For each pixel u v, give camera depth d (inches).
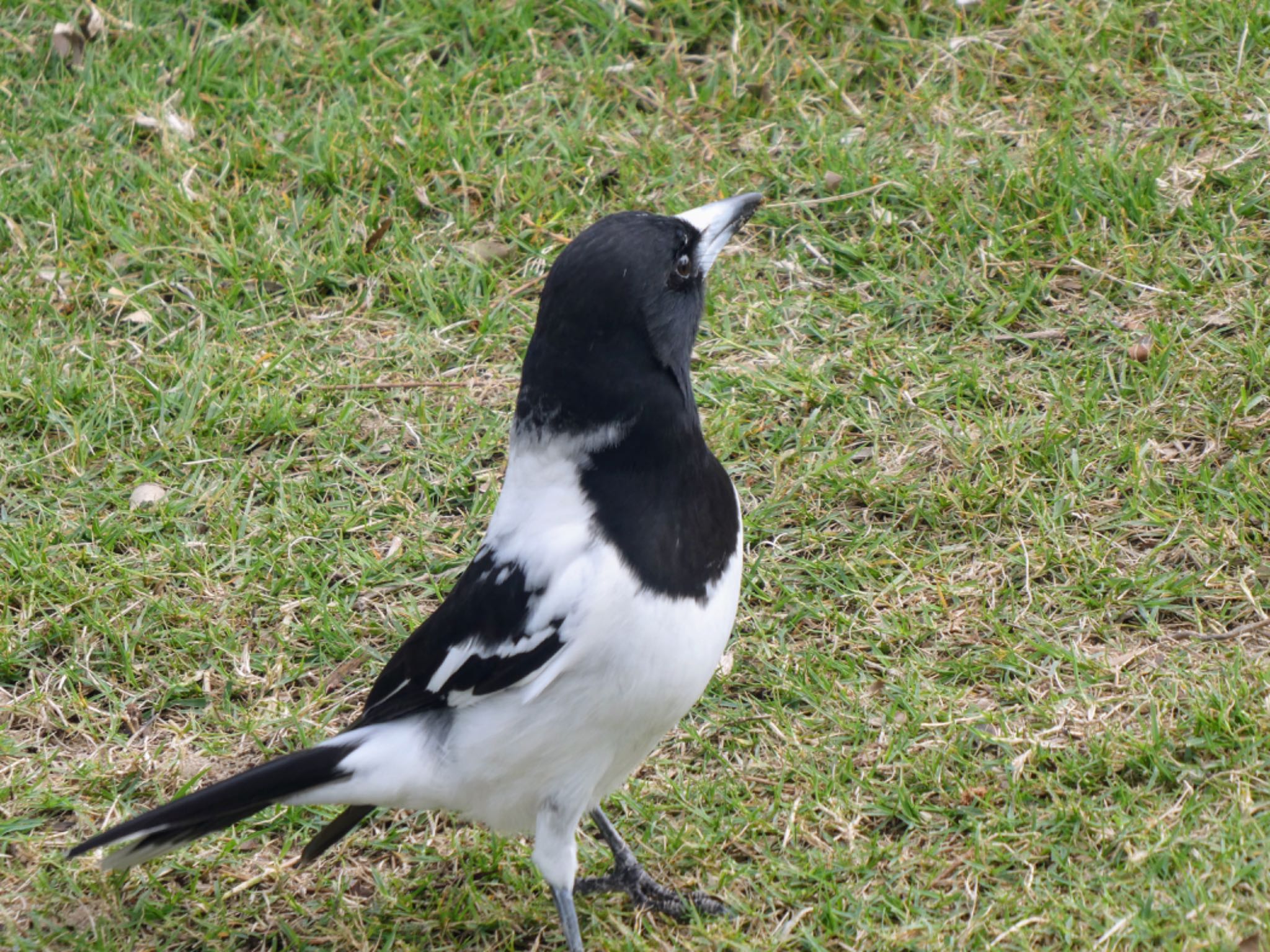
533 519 269.0
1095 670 333.7
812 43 546.0
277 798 275.4
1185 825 289.6
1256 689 318.3
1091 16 533.0
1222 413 391.2
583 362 267.7
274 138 521.0
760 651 354.6
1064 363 418.3
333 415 430.0
